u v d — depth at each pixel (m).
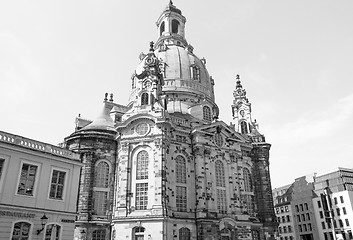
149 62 63.88
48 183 38.31
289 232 109.62
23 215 34.69
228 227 55.69
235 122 78.06
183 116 65.44
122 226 49.38
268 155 71.12
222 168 61.72
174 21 95.50
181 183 56.47
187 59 79.12
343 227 90.81
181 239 51.81
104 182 57.19
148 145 55.00
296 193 110.56
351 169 100.69
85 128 61.94
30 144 38.09
